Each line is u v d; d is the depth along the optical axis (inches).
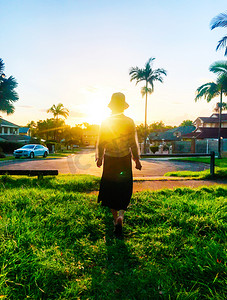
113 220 124.9
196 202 155.0
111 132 107.7
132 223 125.5
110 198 109.3
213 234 106.1
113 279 75.0
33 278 72.2
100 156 109.7
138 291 68.0
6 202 145.0
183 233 108.4
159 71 1371.8
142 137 2477.9
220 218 124.6
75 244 97.3
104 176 111.0
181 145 1376.7
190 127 2352.4
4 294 63.1
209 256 83.1
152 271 77.5
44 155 1045.2
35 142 1856.5
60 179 265.3
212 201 159.5
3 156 1019.9
